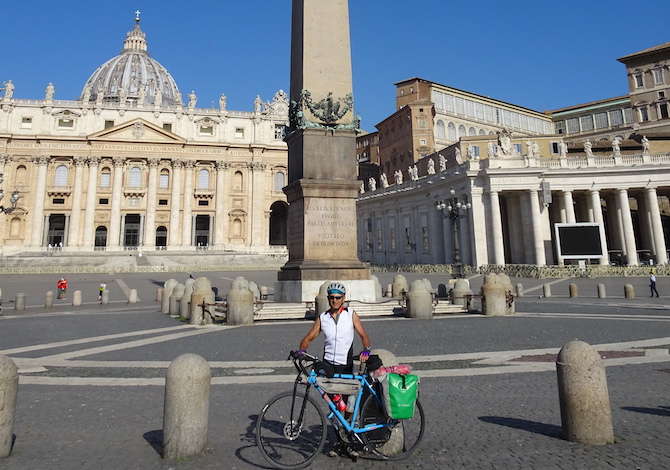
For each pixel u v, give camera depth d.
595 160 41.53
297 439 4.08
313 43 13.45
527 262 40.38
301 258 13.02
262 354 8.27
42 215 68.00
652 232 39.59
